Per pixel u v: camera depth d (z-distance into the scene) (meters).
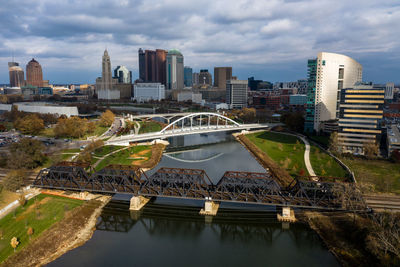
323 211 111.94
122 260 86.88
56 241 95.44
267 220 108.81
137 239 99.00
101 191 117.69
